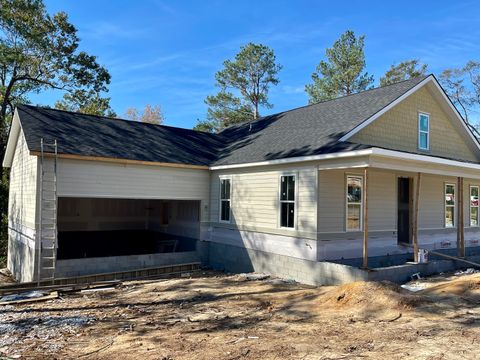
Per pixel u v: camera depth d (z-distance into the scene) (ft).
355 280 33.88
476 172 45.39
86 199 62.23
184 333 21.56
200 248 50.55
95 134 47.93
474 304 23.94
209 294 32.89
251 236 44.93
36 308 29.40
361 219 41.42
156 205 64.75
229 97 122.72
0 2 76.69
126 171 44.52
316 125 46.93
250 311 26.23
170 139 55.83
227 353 17.72
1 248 68.03
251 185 45.29
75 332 22.62
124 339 20.81
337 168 35.96
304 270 38.22
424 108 50.08
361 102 47.78
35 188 39.99
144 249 62.59
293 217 40.06
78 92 92.63
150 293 34.14
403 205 48.21
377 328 20.44
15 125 50.52
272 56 121.90
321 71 118.32
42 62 86.58
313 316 23.82
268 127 56.80
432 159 37.83
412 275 36.81
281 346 18.34
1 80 85.56
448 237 52.75
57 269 40.19
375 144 43.47
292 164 40.32
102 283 38.78
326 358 16.48
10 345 20.27
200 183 50.78
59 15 85.25
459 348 16.90
